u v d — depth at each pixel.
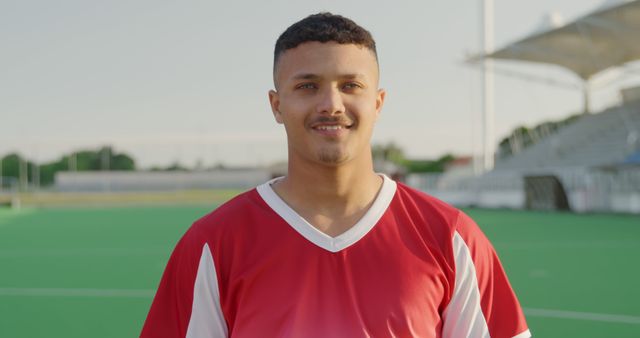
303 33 1.55
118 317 5.64
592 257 9.55
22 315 5.76
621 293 6.57
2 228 16.42
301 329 1.52
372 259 1.57
